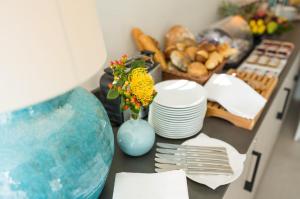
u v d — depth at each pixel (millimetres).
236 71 1210
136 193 617
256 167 1069
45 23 303
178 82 913
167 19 1337
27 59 299
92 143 480
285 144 1950
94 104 544
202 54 1119
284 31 1776
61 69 331
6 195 391
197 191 640
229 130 875
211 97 948
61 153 426
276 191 1588
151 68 916
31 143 404
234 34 1505
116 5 982
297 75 2090
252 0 1957
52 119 436
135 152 721
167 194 611
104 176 537
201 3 1644
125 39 1081
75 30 345
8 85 295
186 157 735
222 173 682
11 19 278
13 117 407
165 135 811
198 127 833
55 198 433
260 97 961
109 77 812
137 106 642
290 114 2285
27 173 396
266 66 1312
